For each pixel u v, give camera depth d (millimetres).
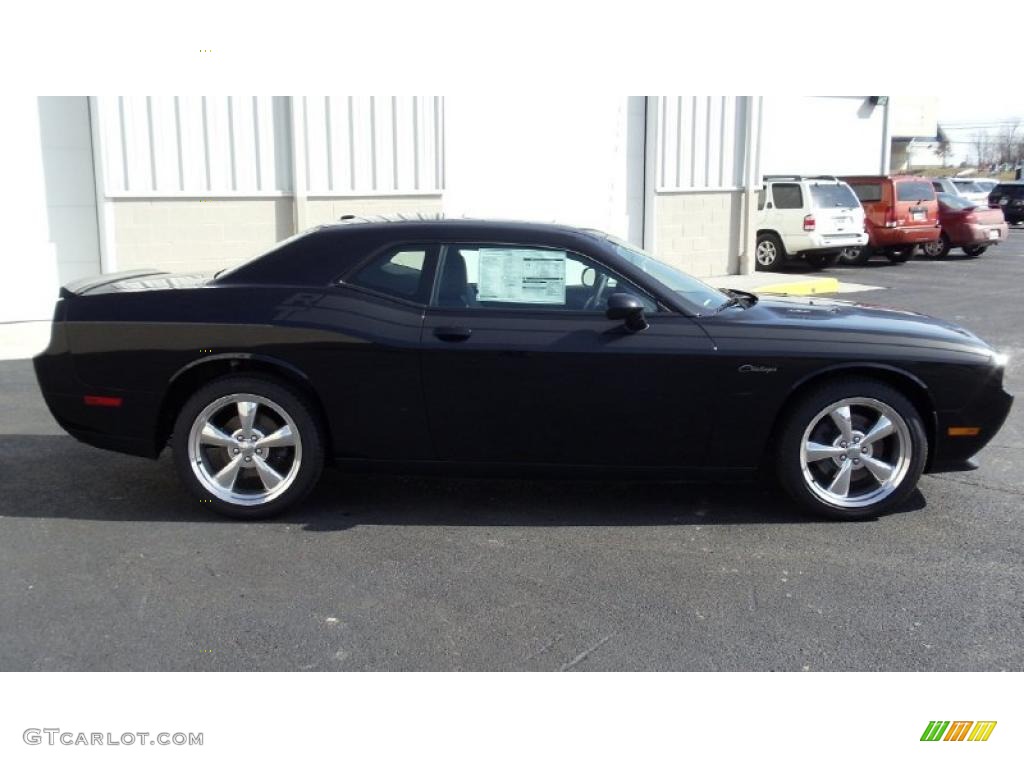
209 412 5176
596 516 5316
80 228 11383
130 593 4324
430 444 5152
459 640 3908
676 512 5379
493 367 5008
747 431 5051
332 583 4438
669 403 5016
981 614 4125
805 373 4996
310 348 5070
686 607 4195
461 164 13891
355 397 5102
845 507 5152
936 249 22453
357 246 5238
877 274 18812
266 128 12180
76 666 3691
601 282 5125
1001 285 16797
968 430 5129
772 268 19641
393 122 13086
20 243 11078
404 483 5891
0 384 8453
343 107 12633
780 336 5031
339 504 5512
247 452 5199
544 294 5133
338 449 5199
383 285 5176
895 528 5117
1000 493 5695
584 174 15289
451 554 4777
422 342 5020
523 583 4441
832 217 19094
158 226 11664
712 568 4605
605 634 3957
